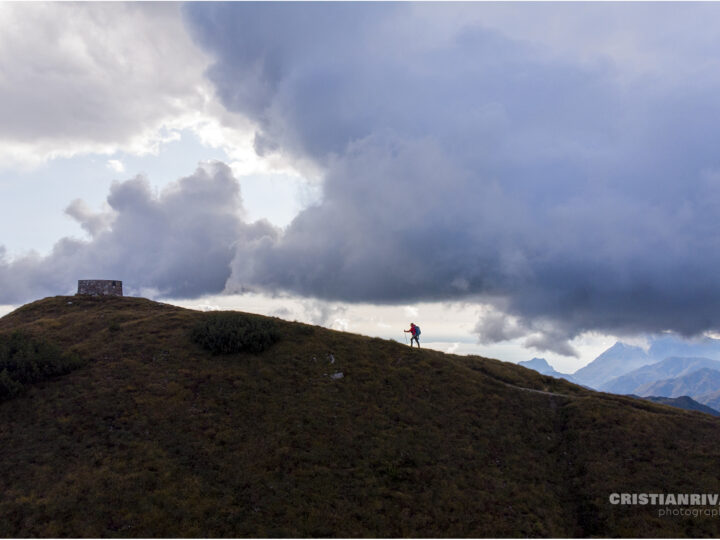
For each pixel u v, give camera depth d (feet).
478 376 133.08
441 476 91.86
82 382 107.96
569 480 96.94
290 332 144.25
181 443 91.40
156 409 100.17
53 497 74.59
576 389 139.33
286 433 97.86
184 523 73.20
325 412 106.22
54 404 99.19
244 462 88.63
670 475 92.58
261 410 104.58
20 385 102.73
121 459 85.05
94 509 73.20
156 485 79.87
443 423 108.78
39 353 114.01
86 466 82.17
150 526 71.77
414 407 112.98
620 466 97.04
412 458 95.55
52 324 148.25
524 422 114.32
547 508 87.76
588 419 113.91
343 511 80.28
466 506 84.99
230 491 81.51
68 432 90.99
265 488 83.15
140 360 120.37
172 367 117.80
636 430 107.65
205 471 85.10
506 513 84.79
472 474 93.86
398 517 80.64
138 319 150.41
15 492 75.46
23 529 68.59
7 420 94.12
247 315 152.87
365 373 124.26
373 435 101.09
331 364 126.72
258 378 116.47
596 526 83.82
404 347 145.48
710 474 91.97
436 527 79.41
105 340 131.75
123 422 95.25
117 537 68.80
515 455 101.81
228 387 111.55
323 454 93.30
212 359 123.65
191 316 153.89
